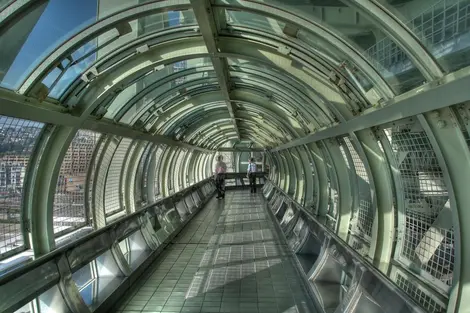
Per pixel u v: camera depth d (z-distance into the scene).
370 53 3.76
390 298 2.95
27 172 4.58
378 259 4.33
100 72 4.80
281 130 11.50
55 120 4.41
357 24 3.76
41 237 4.76
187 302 5.31
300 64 4.96
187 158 17.47
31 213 4.64
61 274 4.13
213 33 4.49
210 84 8.34
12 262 4.34
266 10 3.79
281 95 7.41
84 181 6.43
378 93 3.71
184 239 9.54
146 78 6.52
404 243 4.04
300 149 10.46
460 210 2.77
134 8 3.80
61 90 4.59
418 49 2.87
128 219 6.93
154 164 10.37
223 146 25.30
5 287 3.23
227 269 6.84
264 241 9.12
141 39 4.81
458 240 2.78
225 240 9.34
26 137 4.35
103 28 3.92
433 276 3.42
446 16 2.76
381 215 4.36
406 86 3.70
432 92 2.57
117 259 5.82
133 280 6.02
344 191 6.52
